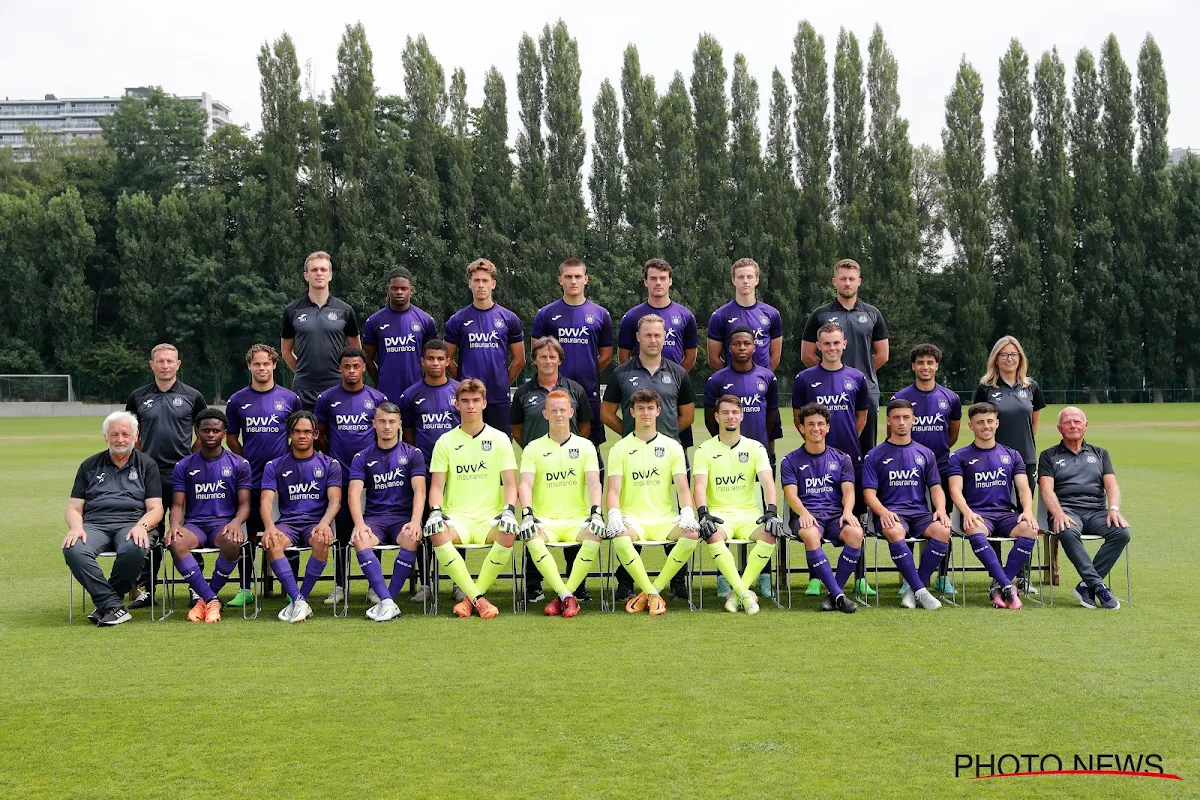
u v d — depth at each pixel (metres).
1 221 49.19
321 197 46.50
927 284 51.28
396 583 6.63
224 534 6.65
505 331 8.09
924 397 7.80
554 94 46.34
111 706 4.52
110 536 6.59
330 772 3.71
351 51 46.69
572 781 3.60
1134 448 20.23
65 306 48.62
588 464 6.99
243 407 7.53
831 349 7.54
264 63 46.34
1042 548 7.80
